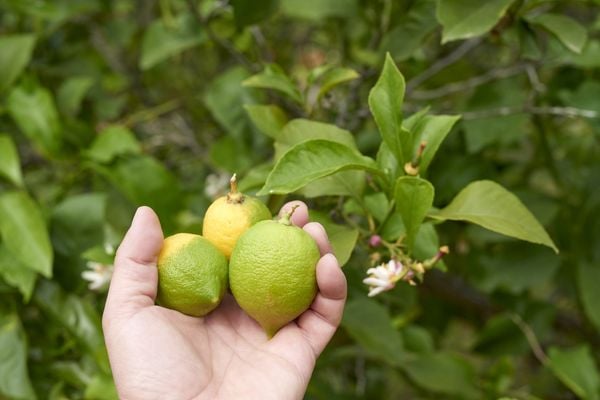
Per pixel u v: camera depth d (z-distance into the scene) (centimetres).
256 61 78
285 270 48
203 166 93
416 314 88
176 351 48
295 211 52
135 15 108
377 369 94
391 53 67
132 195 73
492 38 63
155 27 79
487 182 53
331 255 48
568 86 78
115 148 74
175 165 94
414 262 53
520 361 104
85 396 65
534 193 79
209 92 76
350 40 85
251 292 48
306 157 51
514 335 83
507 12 60
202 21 71
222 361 50
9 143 69
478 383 78
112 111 93
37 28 88
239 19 69
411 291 68
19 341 67
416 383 82
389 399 107
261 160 76
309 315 51
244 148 76
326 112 68
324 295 49
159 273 49
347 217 58
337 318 50
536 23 60
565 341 99
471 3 58
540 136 79
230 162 76
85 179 85
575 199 83
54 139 74
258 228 48
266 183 50
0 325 68
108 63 104
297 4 78
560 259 80
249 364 50
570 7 92
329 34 92
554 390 88
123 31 98
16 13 87
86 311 68
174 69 104
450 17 58
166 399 48
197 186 83
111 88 101
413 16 67
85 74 91
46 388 71
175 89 105
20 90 75
